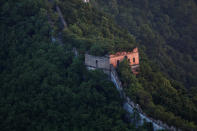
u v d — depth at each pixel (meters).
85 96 79.00
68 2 109.75
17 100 89.56
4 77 98.12
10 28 108.31
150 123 69.69
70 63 90.62
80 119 76.69
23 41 103.31
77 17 103.94
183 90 91.56
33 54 97.50
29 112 85.62
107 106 75.69
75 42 91.50
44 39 99.12
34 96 87.56
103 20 109.19
